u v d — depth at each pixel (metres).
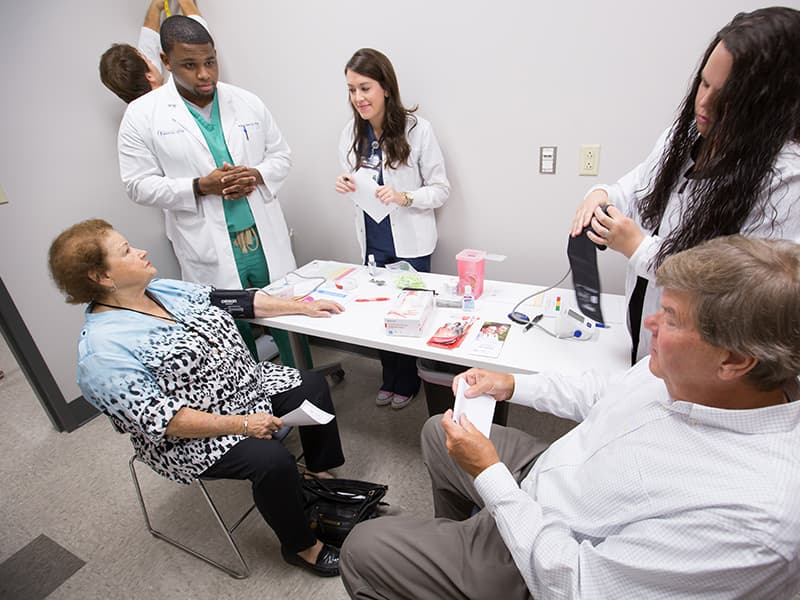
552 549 0.75
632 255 1.08
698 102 0.96
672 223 1.14
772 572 0.56
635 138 1.76
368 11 1.96
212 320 1.47
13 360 2.96
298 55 2.20
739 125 0.87
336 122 2.29
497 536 0.95
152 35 2.30
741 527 0.57
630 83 1.68
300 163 2.50
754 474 0.60
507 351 1.32
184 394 1.30
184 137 1.89
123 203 2.39
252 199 2.05
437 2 1.82
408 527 1.01
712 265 0.60
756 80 0.82
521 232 2.15
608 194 1.36
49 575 1.55
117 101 2.29
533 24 1.72
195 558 1.57
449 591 0.93
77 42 2.10
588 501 0.81
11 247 1.99
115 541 1.66
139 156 1.89
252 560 1.54
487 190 2.12
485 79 1.89
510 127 1.94
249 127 2.04
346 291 1.83
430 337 1.43
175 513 1.75
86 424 2.32
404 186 2.05
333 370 2.45
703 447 0.67
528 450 1.20
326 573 1.45
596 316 1.20
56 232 2.15
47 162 2.07
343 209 2.53
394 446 2.01
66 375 2.24
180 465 1.33
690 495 0.64
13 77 1.92
